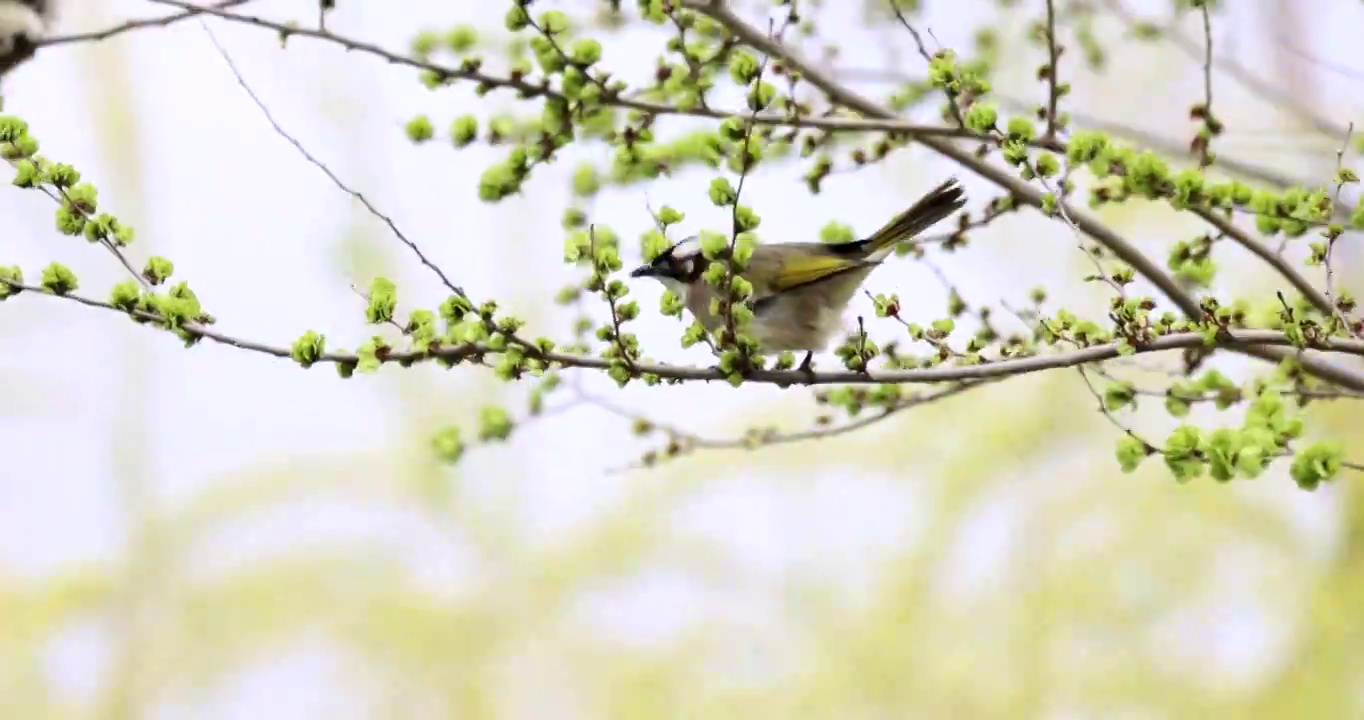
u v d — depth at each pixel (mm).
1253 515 16328
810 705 17031
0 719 16375
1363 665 15641
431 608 17547
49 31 7473
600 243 6211
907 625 17328
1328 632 15703
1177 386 6887
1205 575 16594
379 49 6672
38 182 5949
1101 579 17031
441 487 17641
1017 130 6371
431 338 6070
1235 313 6586
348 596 17562
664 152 7324
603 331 6211
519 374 6121
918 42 6660
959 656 17188
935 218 8477
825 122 6762
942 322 6484
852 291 8672
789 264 8539
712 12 7133
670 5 6719
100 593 17109
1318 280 9484
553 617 17812
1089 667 16859
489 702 17297
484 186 6934
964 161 7406
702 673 17438
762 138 7086
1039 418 17625
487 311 6047
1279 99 8055
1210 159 6574
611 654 17594
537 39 6715
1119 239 7102
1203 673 16344
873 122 6762
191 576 17578
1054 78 6602
